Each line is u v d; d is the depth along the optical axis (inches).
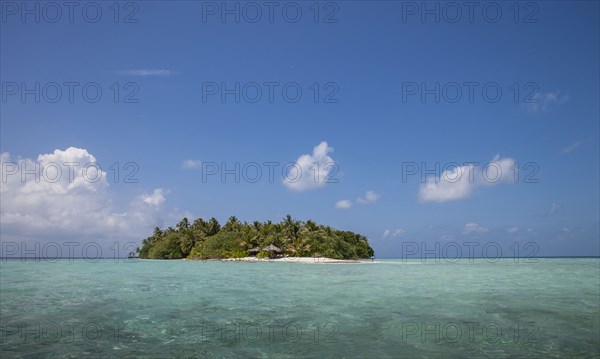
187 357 432.5
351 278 1593.3
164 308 761.6
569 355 452.4
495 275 1808.6
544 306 804.0
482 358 434.9
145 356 434.6
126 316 676.1
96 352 447.5
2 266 2493.8
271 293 1016.2
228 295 968.3
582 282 1391.5
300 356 439.8
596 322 639.8
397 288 1152.8
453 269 2461.9
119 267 2453.2
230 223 4953.3
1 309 741.9
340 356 442.0
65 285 1194.0
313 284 1289.4
